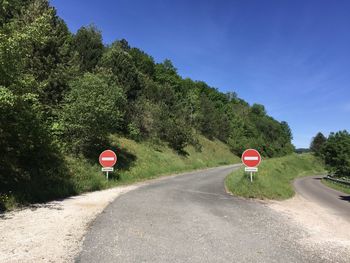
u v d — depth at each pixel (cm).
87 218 945
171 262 602
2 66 1124
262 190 1708
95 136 2186
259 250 693
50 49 2359
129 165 2695
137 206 1162
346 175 4769
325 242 796
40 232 779
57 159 1859
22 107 1267
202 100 8400
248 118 11538
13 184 1306
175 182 2194
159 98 5578
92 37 4659
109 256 625
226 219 995
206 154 5681
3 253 624
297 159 8094
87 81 2172
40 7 2500
